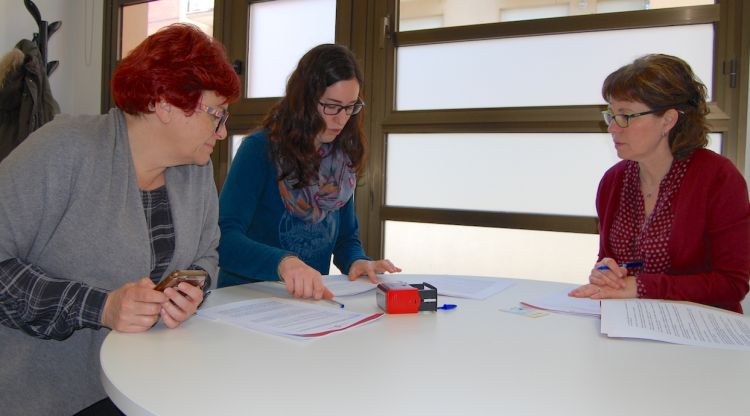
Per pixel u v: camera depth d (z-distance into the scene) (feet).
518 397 2.02
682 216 4.58
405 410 1.87
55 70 10.67
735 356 2.60
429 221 8.27
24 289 2.78
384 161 8.57
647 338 2.84
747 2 6.54
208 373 2.19
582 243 7.59
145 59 3.10
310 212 4.83
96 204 3.14
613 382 2.21
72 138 3.12
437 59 8.26
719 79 6.68
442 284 4.41
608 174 5.44
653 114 4.70
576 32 7.41
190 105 3.12
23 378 3.10
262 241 4.86
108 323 2.77
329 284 4.29
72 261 3.12
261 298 3.71
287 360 2.38
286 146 4.59
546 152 7.68
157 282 3.59
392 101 8.46
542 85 7.66
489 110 7.84
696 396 2.07
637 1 7.12
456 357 2.49
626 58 7.21
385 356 2.48
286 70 9.33
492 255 8.09
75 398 3.31
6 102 8.51
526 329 3.05
